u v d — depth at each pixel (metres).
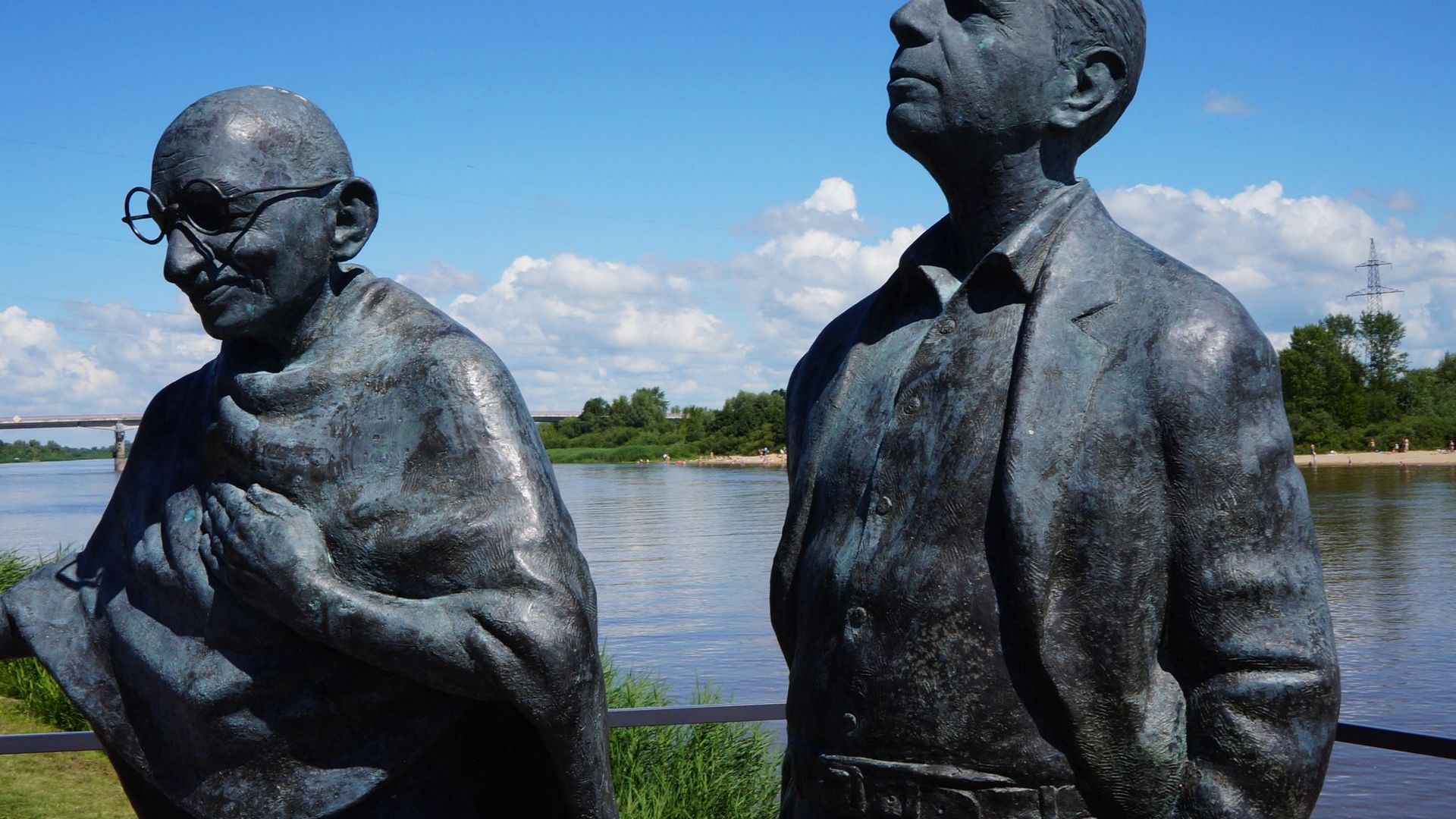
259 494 2.54
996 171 2.29
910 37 2.32
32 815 6.36
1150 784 2.02
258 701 2.55
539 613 2.43
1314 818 7.56
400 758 2.57
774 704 3.36
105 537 2.85
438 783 2.63
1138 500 2.04
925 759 2.09
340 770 2.56
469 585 2.47
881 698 2.12
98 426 67.94
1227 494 2.00
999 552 2.07
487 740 2.70
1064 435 2.06
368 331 2.63
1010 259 2.17
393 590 2.51
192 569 2.61
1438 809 7.65
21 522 29.59
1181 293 2.08
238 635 2.55
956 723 2.07
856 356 2.39
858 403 2.34
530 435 2.61
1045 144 2.29
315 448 2.54
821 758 2.20
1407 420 61.03
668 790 6.20
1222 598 2.00
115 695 2.69
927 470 2.15
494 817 2.71
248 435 2.56
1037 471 2.04
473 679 2.43
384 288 2.69
